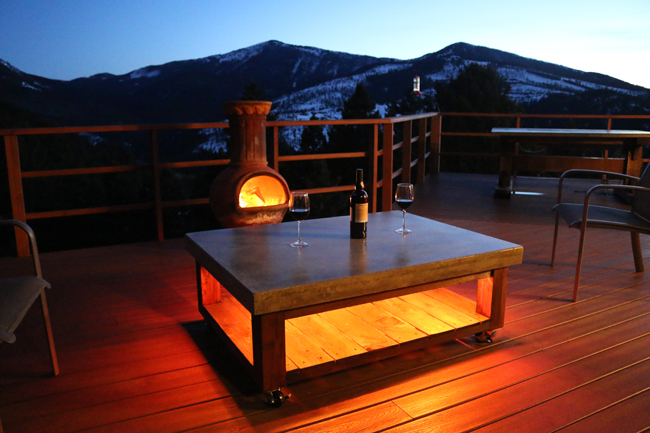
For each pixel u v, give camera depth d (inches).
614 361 78.7
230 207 133.4
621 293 108.0
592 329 90.3
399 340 75.7
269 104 136.6
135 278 118.5
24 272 122.7
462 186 253.3
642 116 247.9
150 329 90.5
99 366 77.1
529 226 170.7
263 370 64.7
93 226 447.5
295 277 66.6
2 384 71.7
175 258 135.0
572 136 207.6
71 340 86.0
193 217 507.2
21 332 89.1
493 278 81.6
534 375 74.5
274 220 139.8
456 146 644.7
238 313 85.0
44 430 61.3
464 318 84.0
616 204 208.2
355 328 80.4
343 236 87.6
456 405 66.9
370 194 185.2
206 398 68.7
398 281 71.1
